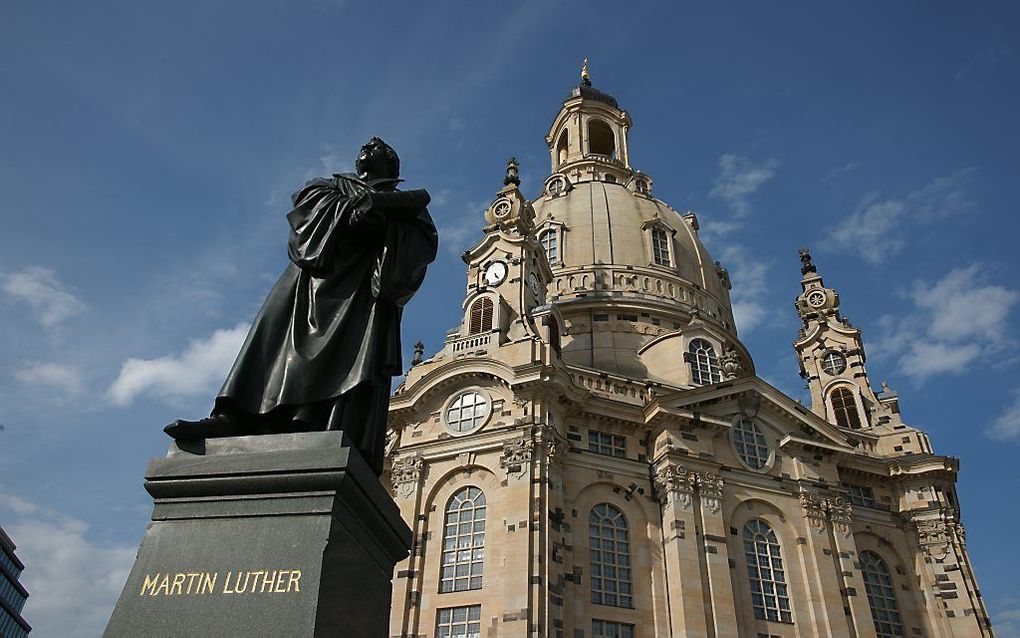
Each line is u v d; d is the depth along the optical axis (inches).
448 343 2130.9
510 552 1673.2
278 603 292.0
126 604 299.4
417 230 432.1
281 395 364.8
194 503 324.8
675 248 3011.8
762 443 2117.4
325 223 407.8
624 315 2664.9
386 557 360.2
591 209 3009.4
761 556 1936.5
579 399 1968.5
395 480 1887.3
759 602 1861.5
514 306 2210.9
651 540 1889.8
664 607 1802.4
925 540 2162.9
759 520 1991.9
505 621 1594.5
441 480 1860.2
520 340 2022.6
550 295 2714.1
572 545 1798.7
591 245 2886.3
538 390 1883.6
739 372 2389.3
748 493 2005.4
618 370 2469.2
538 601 1611.7
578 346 2566.4
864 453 2358.5
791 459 2118.6
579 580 1764.3
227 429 358.6
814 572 1941.4
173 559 310.2
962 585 2074.3
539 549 1673.2
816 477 2101.4
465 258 2405.3
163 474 331.6
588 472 1921.8
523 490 1749.5
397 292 406.6
